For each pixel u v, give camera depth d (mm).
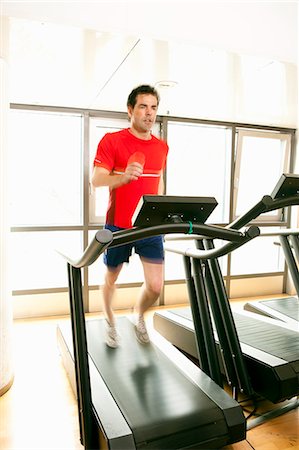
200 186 4281
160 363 2055
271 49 2236
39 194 3684
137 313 2396
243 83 2771
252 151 4418
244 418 1579
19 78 2705
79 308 1514
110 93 3072
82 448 1674
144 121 2037
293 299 3516
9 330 2215
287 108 3459
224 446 1572
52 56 2289
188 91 2977
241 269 4531
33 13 1809
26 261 3656
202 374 1916
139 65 2428
